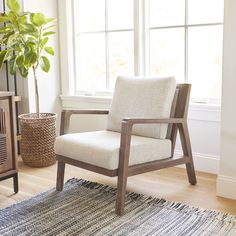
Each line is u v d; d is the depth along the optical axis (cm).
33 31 288
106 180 269
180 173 285
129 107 256
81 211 213
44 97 348
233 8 215
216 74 280
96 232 187
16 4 289
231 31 217
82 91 357
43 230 191
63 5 346
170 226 193
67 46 351
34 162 303
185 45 291
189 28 287
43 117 308
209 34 279
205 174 282
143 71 312
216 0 272
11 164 243
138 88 256
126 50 321
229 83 222
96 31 339
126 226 193
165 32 300
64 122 247
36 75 337
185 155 250
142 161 220
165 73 305
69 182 263
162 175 280
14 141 245
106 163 204
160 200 226
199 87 290
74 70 359
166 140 239
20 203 226
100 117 341
